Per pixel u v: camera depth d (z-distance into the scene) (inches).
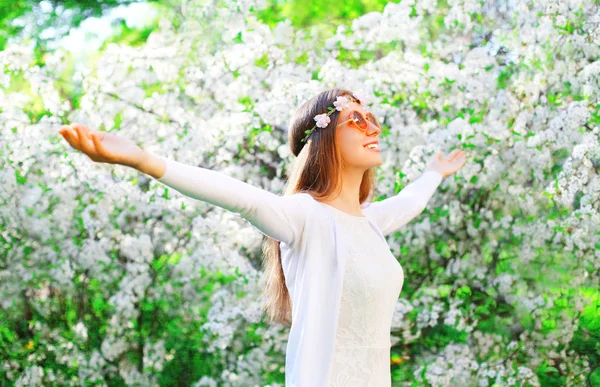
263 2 195.9
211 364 180.5
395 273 88.0
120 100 185.2
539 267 174.9
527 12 173.3
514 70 174.4
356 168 92.4
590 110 165.2
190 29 193.2
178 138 179.9
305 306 82.1
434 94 173.6
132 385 181.6
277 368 176.6
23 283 182.4
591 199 163.2
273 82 183.8
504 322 176.2
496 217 174.4
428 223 171.3
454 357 171.9
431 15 189.2
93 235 179.5
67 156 176.6
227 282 176.9
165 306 180.7
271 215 81.4
